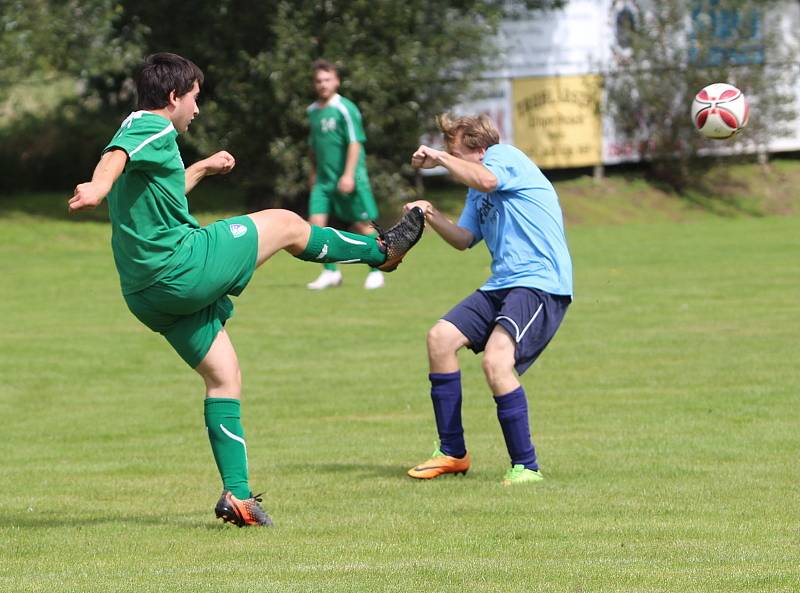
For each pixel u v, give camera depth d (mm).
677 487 18875
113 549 15531
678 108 89438
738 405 26016
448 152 20641
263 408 27250
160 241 15406
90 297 47188
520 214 19891
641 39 88625
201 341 16172
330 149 46562
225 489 16578
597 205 86688
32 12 67438
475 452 22547
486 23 76875
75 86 88812
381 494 18859
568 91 87812
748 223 80562
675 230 75500
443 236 20266
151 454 23031
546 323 19766
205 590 13062
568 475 19984
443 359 20188
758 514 17000
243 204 80500
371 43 73938
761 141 91625
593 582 13273
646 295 45156
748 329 36906
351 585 13219
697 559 14430
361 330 38250
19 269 56656
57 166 79312
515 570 13883
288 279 52562
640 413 25453
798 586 13008
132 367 33219
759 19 89938
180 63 15922
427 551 15102
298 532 16297
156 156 15227
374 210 47406
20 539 16203
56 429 25656
